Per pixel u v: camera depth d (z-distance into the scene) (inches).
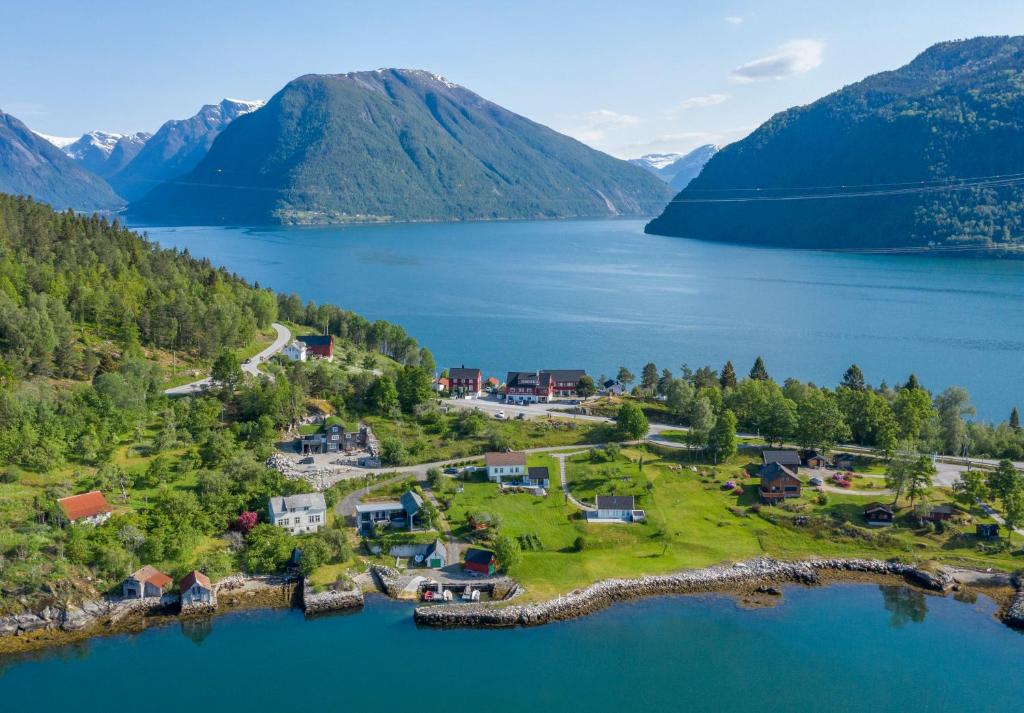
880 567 5398.6
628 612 4840.1
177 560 5039.4
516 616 4702.3
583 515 5989.2
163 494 5536.4
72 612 4557.1
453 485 6348.4
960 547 5605.3
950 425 7657.5
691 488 6510.8
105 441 6245.1
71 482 5615.2
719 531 5841.5
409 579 5078.7
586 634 4601.4
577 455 7032.5
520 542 5546.3
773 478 6274.6
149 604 4726.9
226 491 5723.4
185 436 6515.8
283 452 6840.6
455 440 7263.8
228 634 4544.8
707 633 4623.5
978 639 4586.6
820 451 7253.9
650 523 5876.0
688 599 4997.5
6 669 4205.2
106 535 5004.9
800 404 7401.6
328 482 6264.8
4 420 5880.9
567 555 5433.1
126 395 6712.6
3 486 5378.9
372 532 5590.6
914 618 4803.2
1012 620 4741.6
